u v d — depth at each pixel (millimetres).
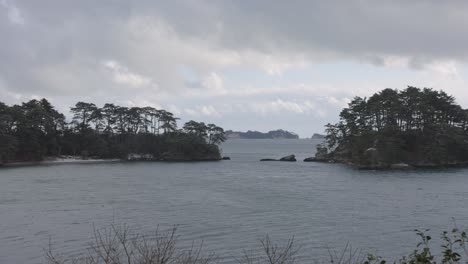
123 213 41656
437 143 113438
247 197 53438
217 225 35969
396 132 114562
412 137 117438
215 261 25703
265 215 40625
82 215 40500
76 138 145375
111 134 157125
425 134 117125
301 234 32688
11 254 27297
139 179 78000
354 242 30391
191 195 55438
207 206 46094
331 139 138375
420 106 114688
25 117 127188
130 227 35031
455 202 48312
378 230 34094
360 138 115250
